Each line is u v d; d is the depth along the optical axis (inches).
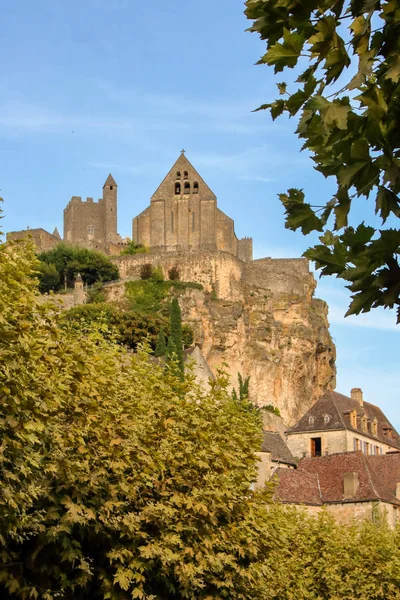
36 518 719.7
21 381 653.3
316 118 246.1
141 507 895.1
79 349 858.8
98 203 5639.8
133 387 972.6
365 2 233.8
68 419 800.9
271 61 242.4
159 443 936.9
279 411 4126.5
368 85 245.4
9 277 687.7
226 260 4355.3
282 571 1310.3
